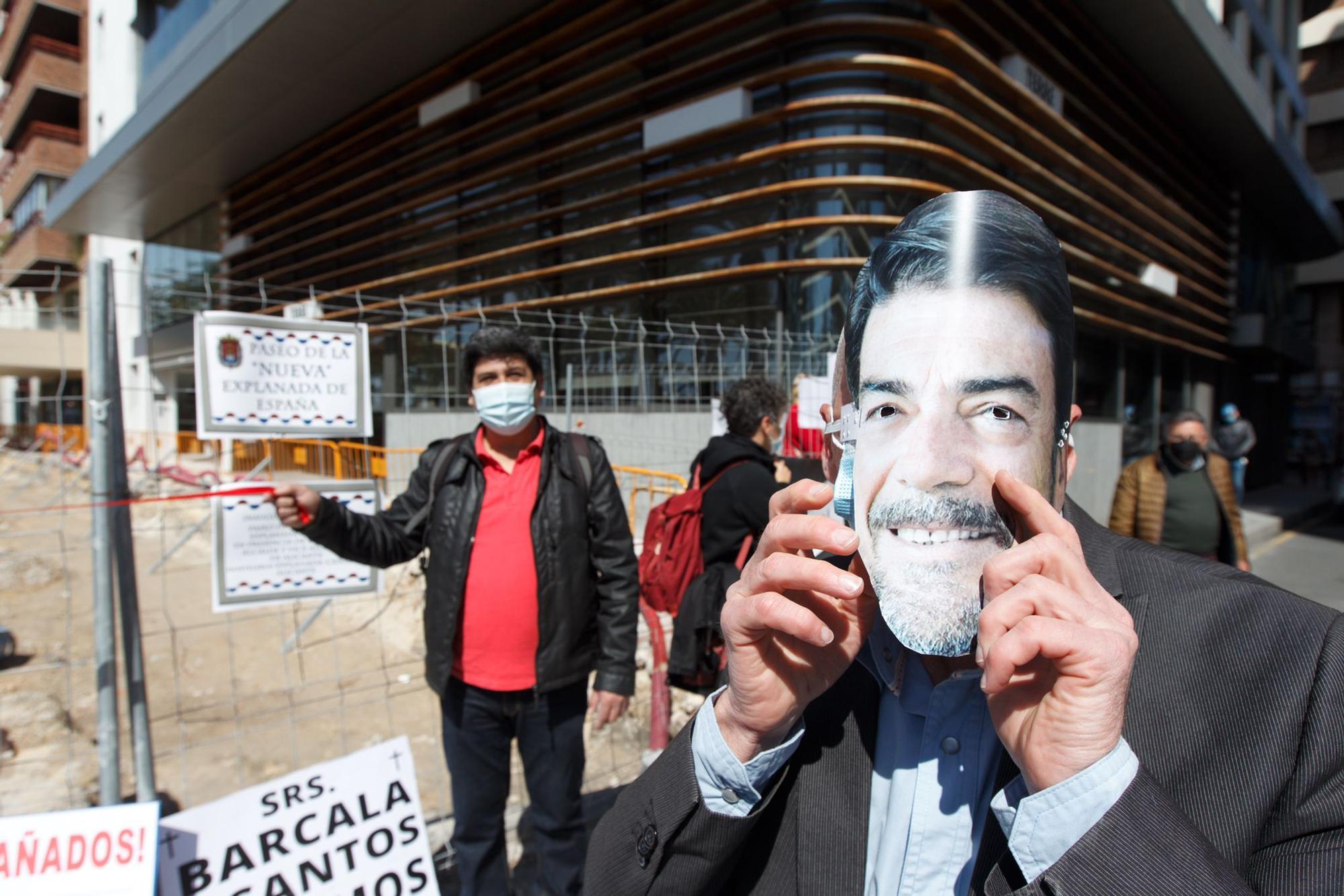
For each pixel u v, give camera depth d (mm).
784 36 7281
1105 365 11500
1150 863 617
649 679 3807
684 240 8391
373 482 2389
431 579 2166
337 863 2043
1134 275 11336
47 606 6137
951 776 820
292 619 5477
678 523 2811
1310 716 715
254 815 1971
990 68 7867
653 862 913
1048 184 9156
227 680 4367
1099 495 11039
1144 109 11805
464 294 10695
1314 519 13195
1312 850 682
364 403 2436
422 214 11578
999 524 674
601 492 2209
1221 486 3527
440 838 2717
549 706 2150
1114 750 637
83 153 25484
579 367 9164
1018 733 680
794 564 736
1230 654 770
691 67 8008
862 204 7309
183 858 1849
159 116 13266
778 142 7586
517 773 3256
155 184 16938
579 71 9406
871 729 894
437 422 8586
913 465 687
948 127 7609
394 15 9812
